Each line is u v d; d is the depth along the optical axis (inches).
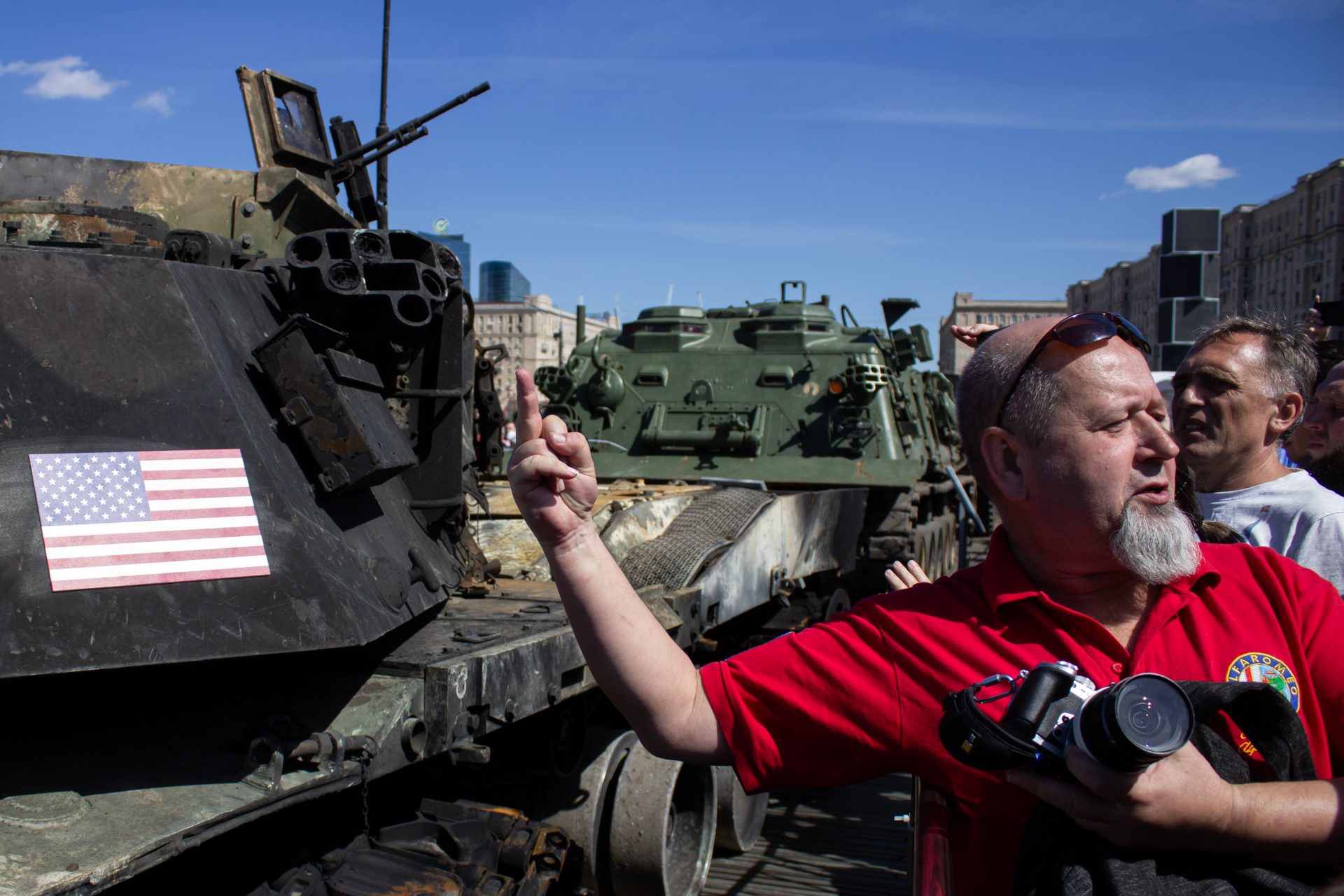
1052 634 78.0
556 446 78.4
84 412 98.3
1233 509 136.9
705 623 201.2
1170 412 144.5
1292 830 64.7
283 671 118.5
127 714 104.6
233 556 98.9
